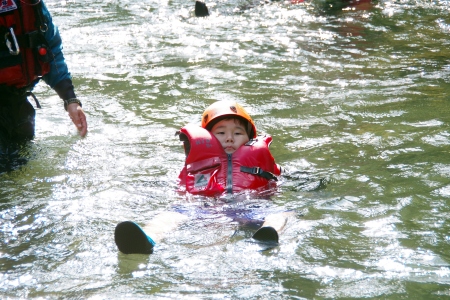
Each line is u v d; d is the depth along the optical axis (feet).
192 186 23.49
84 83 38.65
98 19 56.85
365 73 40.19
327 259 17.58
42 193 23.15
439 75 39.24
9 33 27.68
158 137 29.60
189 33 51.62
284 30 52.44
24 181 24.45
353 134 29.32
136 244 17.90
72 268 17.39
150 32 52.08
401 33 50.80
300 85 37.83
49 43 29.25
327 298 15.52
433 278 16.44
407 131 29.35
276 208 21.50
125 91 36.99
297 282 16.31
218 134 25.64
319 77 39.50
